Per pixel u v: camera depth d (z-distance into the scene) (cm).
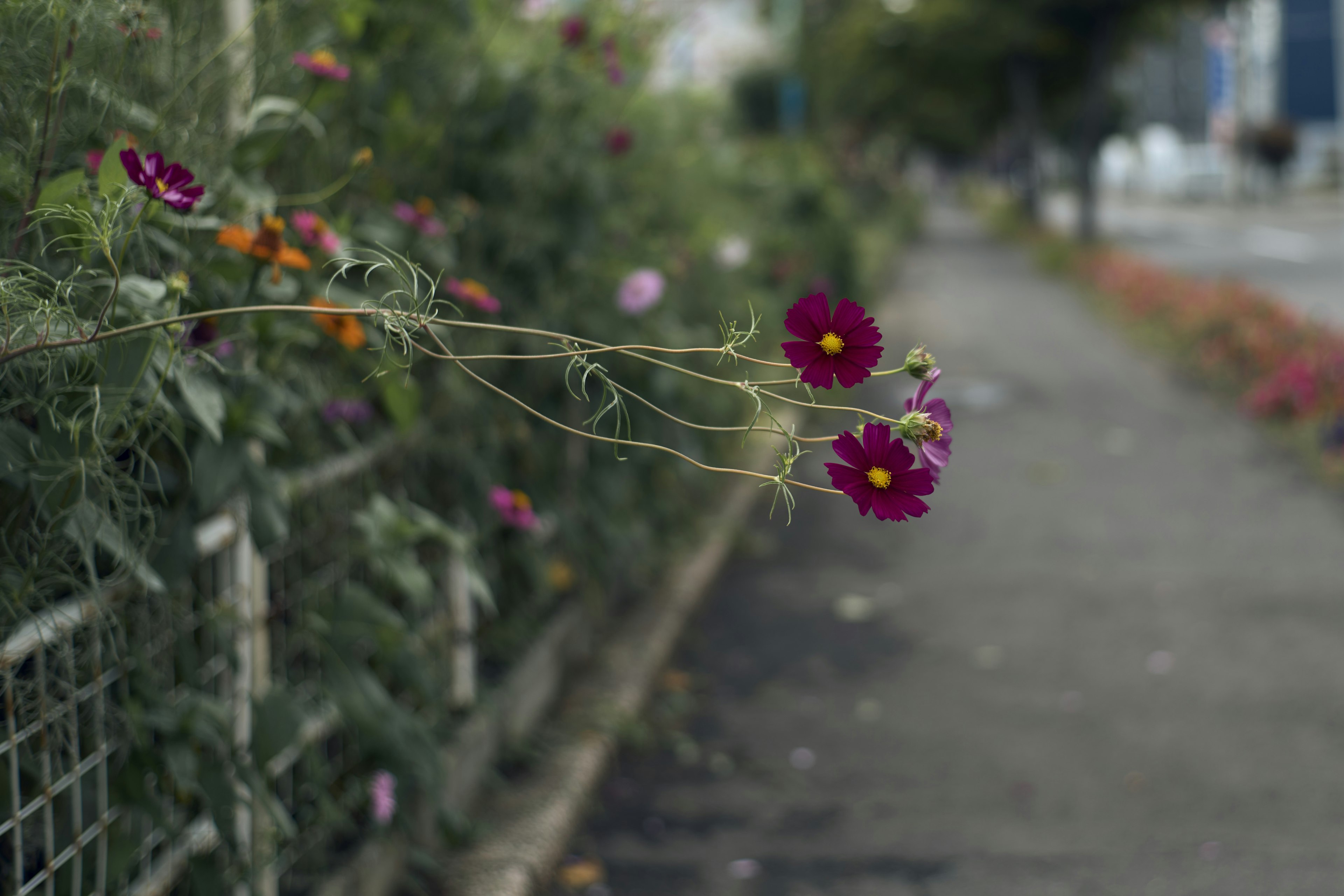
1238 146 4200
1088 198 2719
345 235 283
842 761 411
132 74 227
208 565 244
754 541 667
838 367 162
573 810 361
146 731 217
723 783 396
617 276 450
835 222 1465
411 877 311
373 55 342
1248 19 4084
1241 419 964
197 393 202
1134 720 436
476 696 369
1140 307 1547
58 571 196
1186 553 630
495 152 390
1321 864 337
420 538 322
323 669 274
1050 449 882
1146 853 346
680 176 628
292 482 269
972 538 671
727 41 1105
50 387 181
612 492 449
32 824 200
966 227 4544
